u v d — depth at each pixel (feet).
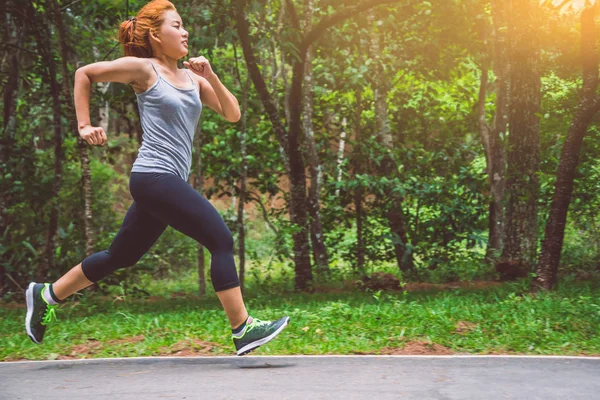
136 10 37.29
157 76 12.98
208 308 27.91
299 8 43.42
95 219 56.24
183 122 13.08
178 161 13.05
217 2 32.83
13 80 39.91
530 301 23.31
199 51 34.22
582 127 26.25
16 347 17.80
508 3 36.06
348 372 13.16
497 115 43.01
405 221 45.50
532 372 13.07
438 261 44.11
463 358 14.80
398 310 21.43
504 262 36.19
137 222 13.41
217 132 45.14
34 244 40.75
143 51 13.20
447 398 10.96
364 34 42.29
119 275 36.58
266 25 37.19
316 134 46.24
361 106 47.60
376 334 18.12
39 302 13.85
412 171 45.06
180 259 56.80
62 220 43.65
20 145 40.73
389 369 13.46
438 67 46.62
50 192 40.06
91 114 40.34
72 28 42.75
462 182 43.75
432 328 18.52
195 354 16.66
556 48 37.83
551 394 11.22
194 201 12.90
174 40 13.16
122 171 69.46
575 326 18.86
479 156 49.03
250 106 43.06
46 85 43.60
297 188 38.47
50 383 12.66
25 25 38.40
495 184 43.37
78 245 38.86
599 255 41.45
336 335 18.07
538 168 35.78
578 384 11.97
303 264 38.45
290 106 37.17
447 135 47.26
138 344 17.66
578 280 35.81
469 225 43.91
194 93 13.30
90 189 34.42
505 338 17.43
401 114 47.88
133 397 11.35
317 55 45.29
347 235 55.26
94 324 22.09
